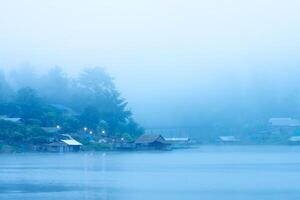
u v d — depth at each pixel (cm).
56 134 11106
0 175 5766
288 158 8781
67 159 8606
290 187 4600
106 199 4012
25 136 10638
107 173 6062
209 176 5634
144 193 4303
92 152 10962
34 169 6569
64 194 4253
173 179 5341
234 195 4150
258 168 6631
